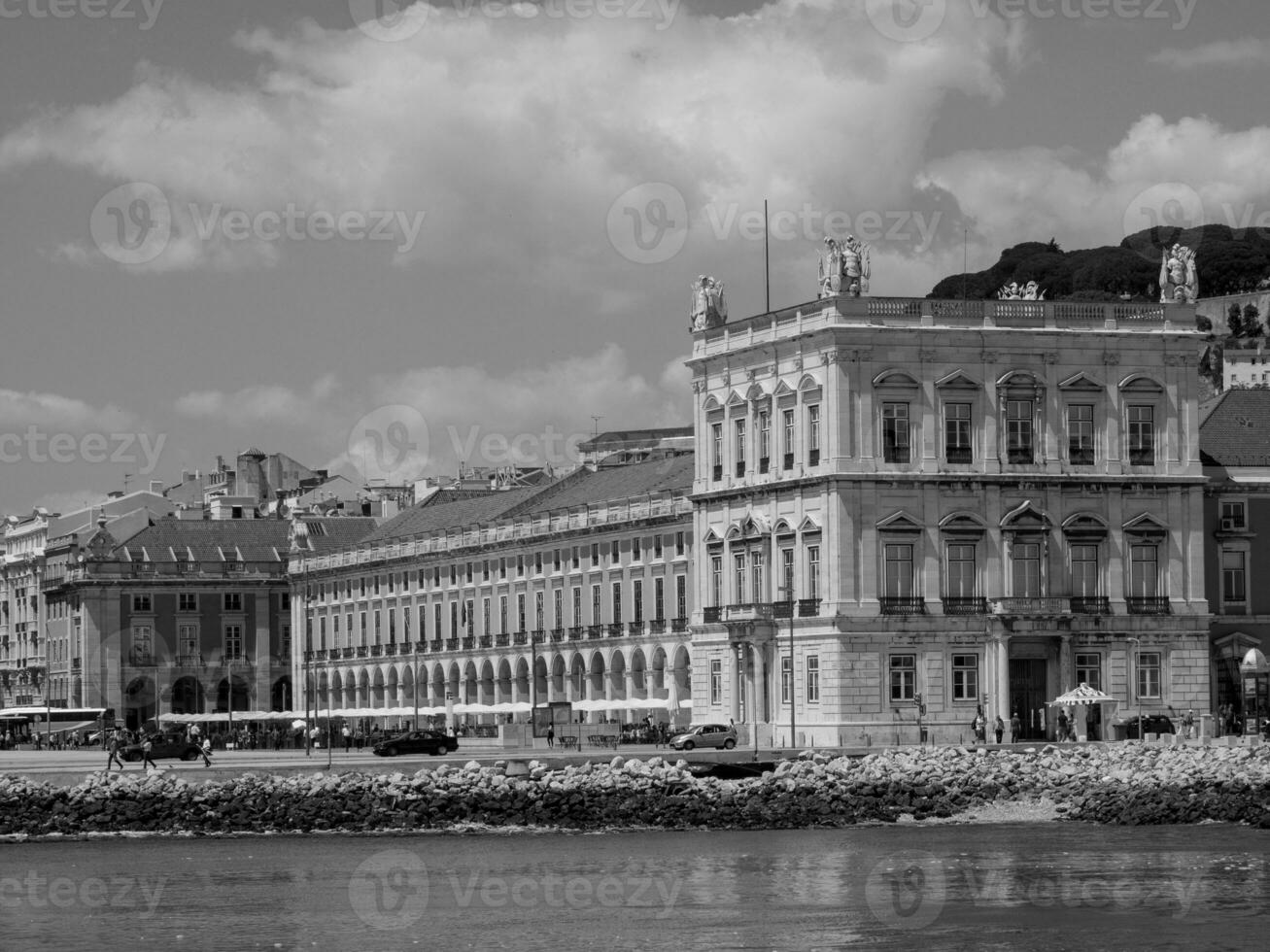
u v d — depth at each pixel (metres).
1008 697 148.50
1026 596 148.50
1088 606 150.25
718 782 115.88
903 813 113.19
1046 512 150.00
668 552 173.62
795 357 151.12
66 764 143.88
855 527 146.75
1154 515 152.25
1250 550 156.50
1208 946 75.00
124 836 108.25
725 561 159.62
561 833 108.81
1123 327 152.00
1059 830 106.56
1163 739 135.38
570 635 187.12
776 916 81.38
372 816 111.00
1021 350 150.00
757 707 154.50
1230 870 90.38
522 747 153.75
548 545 192.38
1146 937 76.44
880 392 147.50
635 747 151.75
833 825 111.12
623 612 180.25
